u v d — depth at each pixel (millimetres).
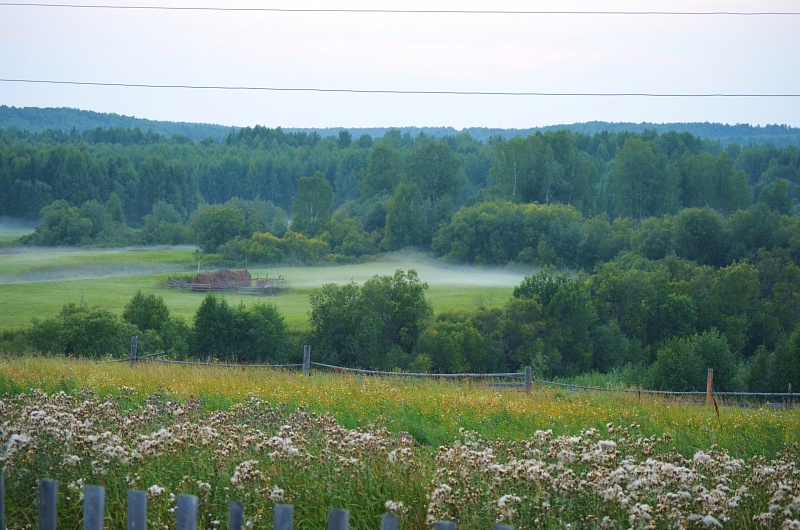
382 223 132250
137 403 11719
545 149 129250
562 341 60750
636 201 125125
